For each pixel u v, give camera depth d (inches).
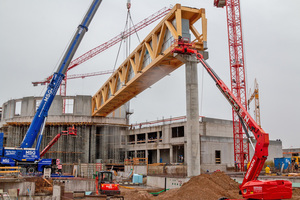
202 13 1617.9
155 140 3176.7
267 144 754.2
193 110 1534.2
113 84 2559.1
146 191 1579.7
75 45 1849.2
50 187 1230.9
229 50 2778.1
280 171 2369.6
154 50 1775.3
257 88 3068.4
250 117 819.4
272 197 733.3
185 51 1485.0
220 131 2861.7
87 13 1894.7
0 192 1075.9
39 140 1704.0
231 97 896.3
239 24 2783.0
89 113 3238.2
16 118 3184.1
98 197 1153.4
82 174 2620.6
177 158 2972.4
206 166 2519.7
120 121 3353.8
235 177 1588.3
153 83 2158.0
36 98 3191.4
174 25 1640.0
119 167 2997.0
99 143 3326.8
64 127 3186.5
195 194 1091.3
